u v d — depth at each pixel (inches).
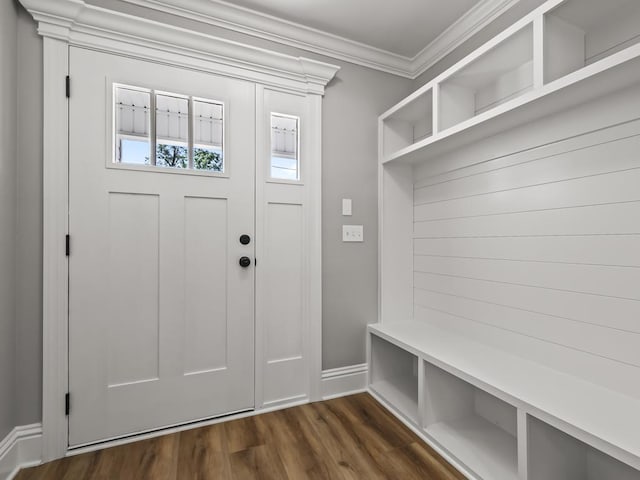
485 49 56.7
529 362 59.0
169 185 67.4
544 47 47.7
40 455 57.2
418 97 74.1
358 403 78.9
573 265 52.6
